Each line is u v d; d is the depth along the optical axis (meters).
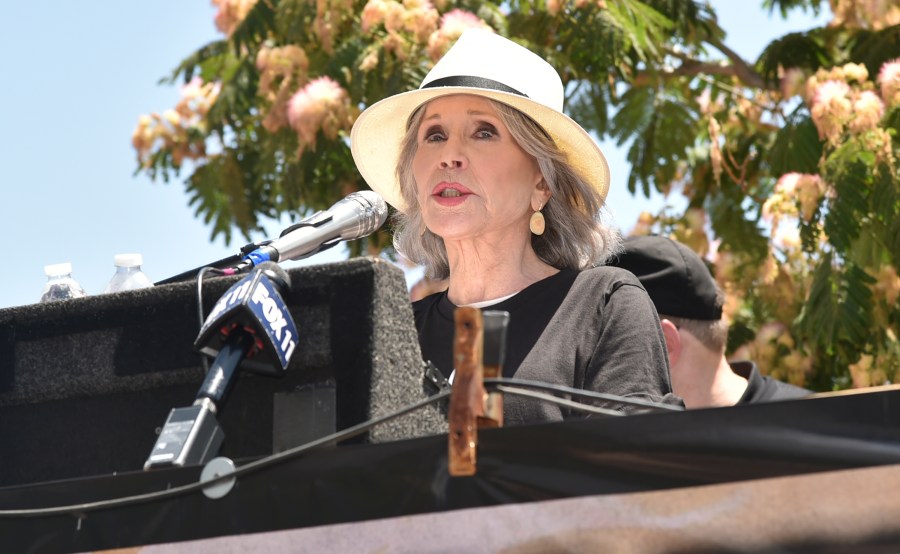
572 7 13.78
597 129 14.48
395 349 4.82
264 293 4.67
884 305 13.03
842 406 3.85
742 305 14.28
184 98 15.55
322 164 13.93
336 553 4.16
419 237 7.49
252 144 15.54
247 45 14.34
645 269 9.43
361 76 13.51
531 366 6.22
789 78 14.02
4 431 5.29
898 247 12.60
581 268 7.22
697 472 3.93
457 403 4.05
